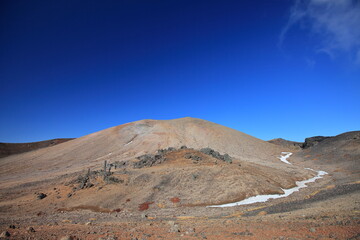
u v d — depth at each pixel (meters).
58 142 168.38
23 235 14.13
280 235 12.59
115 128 137.12
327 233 12.25
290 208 27.20
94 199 39.19
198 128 133.00
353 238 10.89
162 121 148.50
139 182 45.03
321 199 31.41
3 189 51.03
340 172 62.81
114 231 16.08
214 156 63.34
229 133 130.62
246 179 46.31
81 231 16.11
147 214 32.75
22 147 151.50
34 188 49.66
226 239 12.27
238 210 31.62
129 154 95.56
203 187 43.28
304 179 57.34
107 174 47.62
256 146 118.25
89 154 100.38
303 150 115.00
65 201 39.66
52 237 13.59
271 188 44.59
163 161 57.72
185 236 13.48
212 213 31.09
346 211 19.05
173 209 35.72
